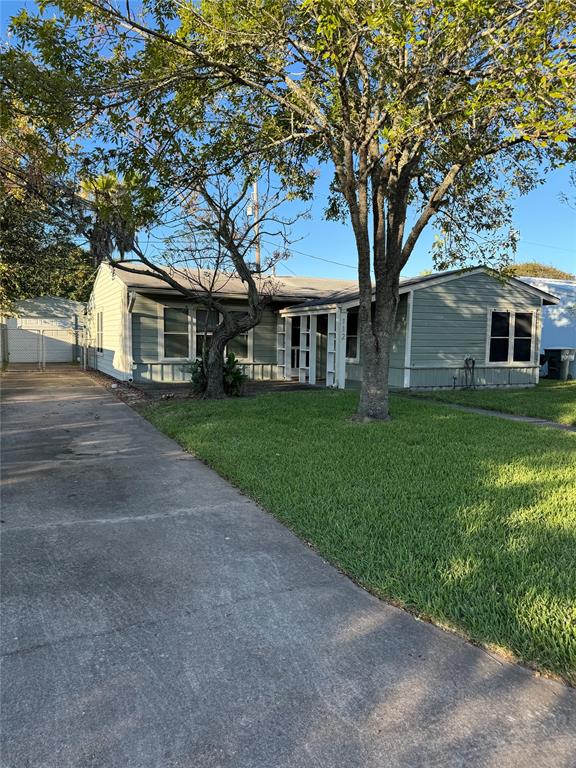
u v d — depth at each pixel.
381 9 4.85
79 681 2.31
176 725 2.05
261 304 11.21
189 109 8.36
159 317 14.98
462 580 3.13
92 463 6.10
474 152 7.29
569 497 4.65
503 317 15.08
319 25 5.24
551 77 4.89
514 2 5.58
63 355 26.80
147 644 2.59
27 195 10.16
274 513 4.38
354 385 15.26
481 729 2.03
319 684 2.29
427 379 14.27
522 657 2.46
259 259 13.96
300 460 5.81
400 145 6.61
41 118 6.66
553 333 20.39
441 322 14.30
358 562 3.40
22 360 26.09
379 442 6.73
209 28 6.28
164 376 15.13
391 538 3.75
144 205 8.59
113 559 3.55
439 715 2.11
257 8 6.13
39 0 5.87
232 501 4.73
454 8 4.83
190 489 5.10
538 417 9.57
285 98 8.24
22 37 6.30
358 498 4.57
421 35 5.49
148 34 6.71
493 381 15.06
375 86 7.57
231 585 3.19
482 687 2.28
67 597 3.05
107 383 15.08
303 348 15.76
